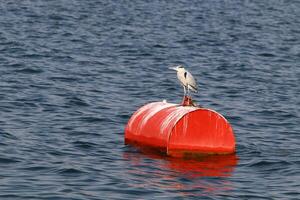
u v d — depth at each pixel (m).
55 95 24.17
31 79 26.97
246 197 14.20
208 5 68.00
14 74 27.80
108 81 27.95
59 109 22.00
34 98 23.39
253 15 62.19
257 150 18.02
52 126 19.69
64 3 60.47
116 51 36.69
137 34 44.69
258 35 48.38
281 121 22.06
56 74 28.48
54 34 41.66
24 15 50.66
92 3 62.50
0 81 26.11
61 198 13.53
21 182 14.39
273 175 15.88
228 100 25.47
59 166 15.60
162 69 32.00
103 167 15.76
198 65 33.81
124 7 61.38
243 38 46.03
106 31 45.19
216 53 38.38
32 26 44.78
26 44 36.31
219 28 51.03
